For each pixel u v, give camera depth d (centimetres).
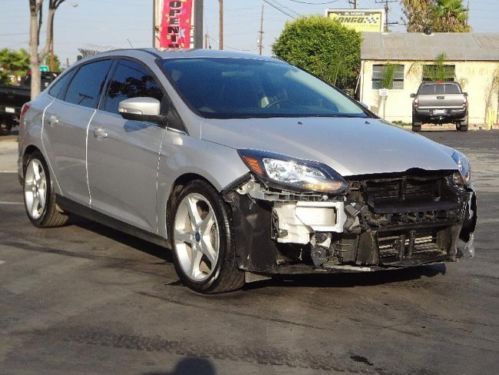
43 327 453
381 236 477
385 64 3547
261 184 468
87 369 390
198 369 391
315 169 466
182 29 1892
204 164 496
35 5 1758
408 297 520
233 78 594
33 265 597
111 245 667
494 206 936
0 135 2075
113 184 602
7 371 387
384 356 413
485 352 423
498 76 3512
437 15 5038
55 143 685
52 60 3919
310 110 584
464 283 561
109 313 479
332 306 496
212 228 502
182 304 496
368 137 520
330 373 388
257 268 474
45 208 712
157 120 549
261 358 406
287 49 3738
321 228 461
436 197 504
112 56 657
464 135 2509
